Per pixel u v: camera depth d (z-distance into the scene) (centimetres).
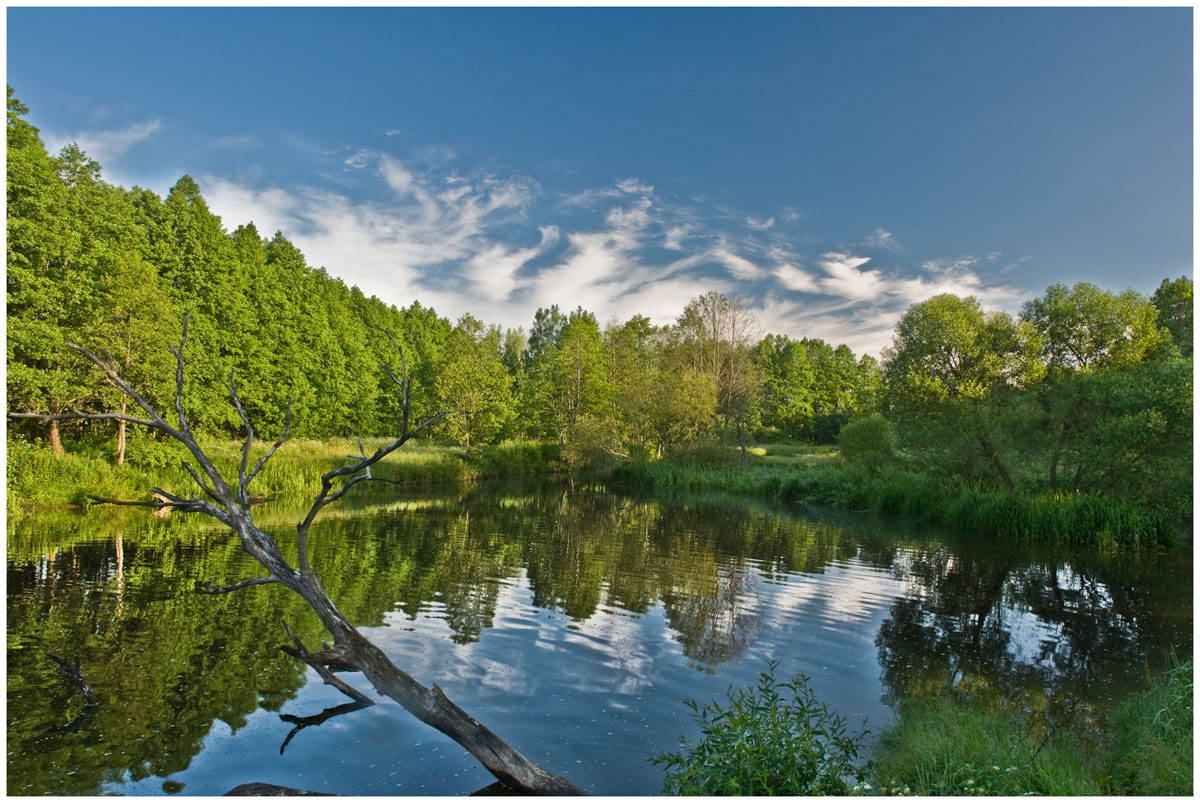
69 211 2547
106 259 2614
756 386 4434
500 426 4225
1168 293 2606
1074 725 618
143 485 2248
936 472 2428
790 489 2959
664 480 3494
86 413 498
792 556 1519
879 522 2116
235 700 657
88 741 569
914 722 600
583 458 4053
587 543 1641
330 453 3403
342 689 601
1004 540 1783
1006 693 711
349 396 4938
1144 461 1858
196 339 3180
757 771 469
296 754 548
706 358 4434
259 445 3428
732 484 3269
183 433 536
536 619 962
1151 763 477
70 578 1151
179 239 3753
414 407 5700
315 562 1313
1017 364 2244
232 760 537
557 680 724
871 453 2941
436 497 2698
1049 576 1337
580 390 4828
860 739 584
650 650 833
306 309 4878
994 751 502
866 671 775
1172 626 984
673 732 604
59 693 671
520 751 562
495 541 1639
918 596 1154
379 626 915
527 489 3203
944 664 803
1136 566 1453
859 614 1027
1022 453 2152
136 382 2473
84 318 2450
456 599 1067
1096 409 1992
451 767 529
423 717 508
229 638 843
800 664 794
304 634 863
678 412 3838
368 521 1917
